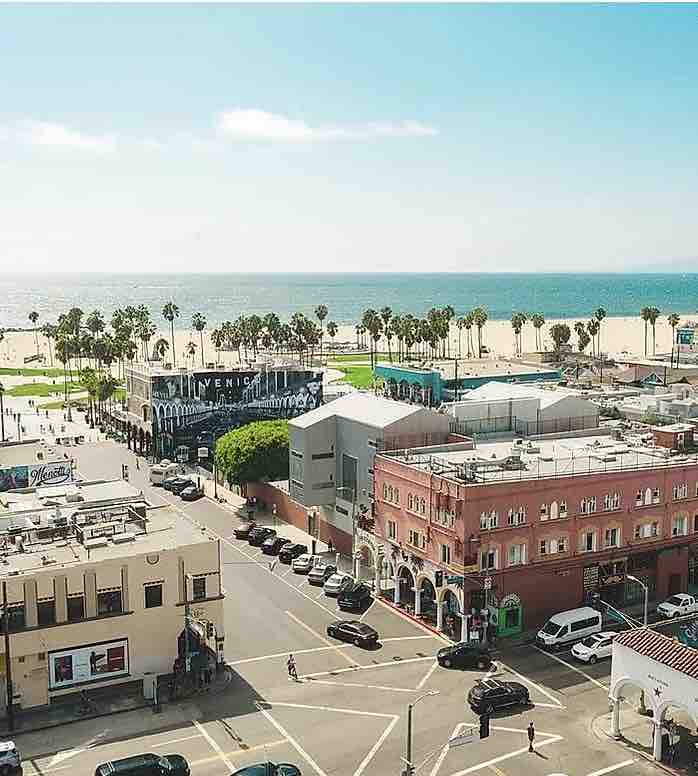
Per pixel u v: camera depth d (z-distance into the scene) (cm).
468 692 6006
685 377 16338
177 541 6450
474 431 9112
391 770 4966
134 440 15300
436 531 7150
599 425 9906
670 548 7850
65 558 6081
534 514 7112
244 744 5278
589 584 7450
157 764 4862
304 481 9188
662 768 5009
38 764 5062
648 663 5122
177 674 6078
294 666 6322
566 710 5747
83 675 5944
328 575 8400
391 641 6950
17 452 11262
